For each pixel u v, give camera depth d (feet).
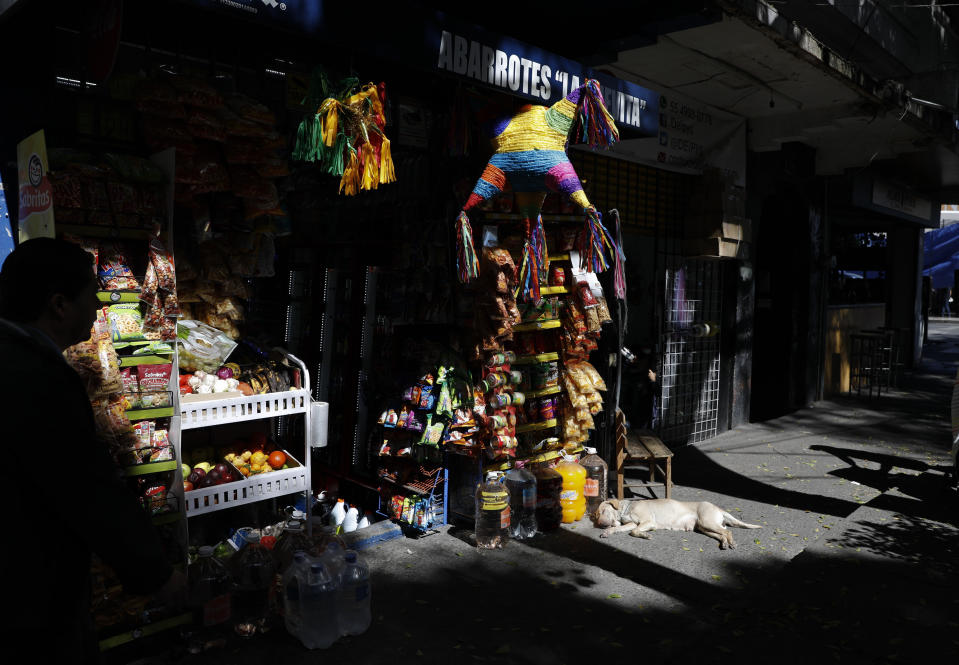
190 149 11.18
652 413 23.27
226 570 11.14
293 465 13.17
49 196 9.39
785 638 11.11
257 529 13.76
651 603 12.47
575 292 16.87
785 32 16.67
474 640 11.07
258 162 11.98
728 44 18.22
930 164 35.78
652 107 15.79
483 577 13.46
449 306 14.85
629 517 16.52
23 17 10.55
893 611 11.93
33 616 4.88
